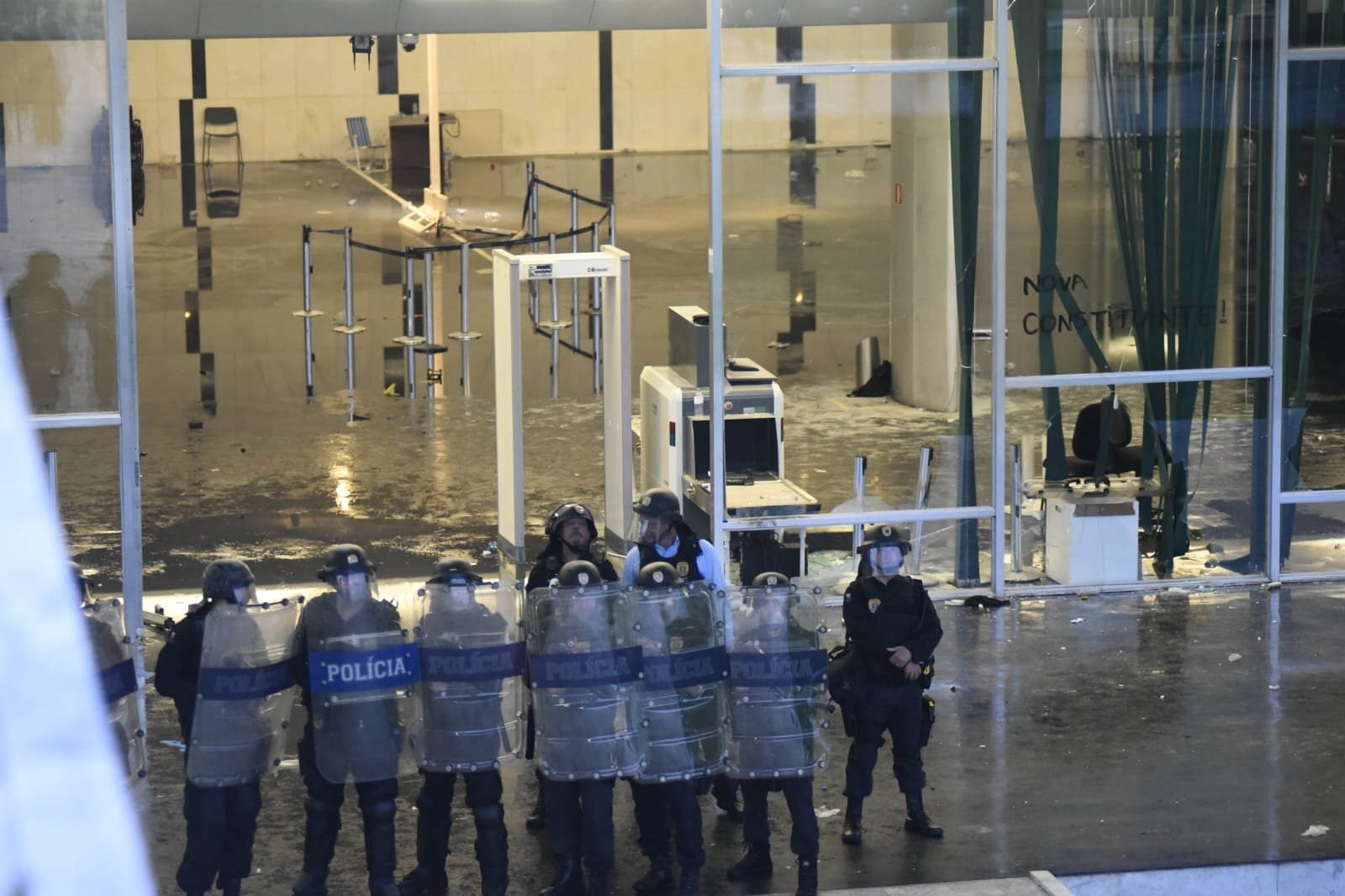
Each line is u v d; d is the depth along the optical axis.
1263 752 19.53
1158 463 25.70
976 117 24.61
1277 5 24.72
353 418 34.78
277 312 43.66
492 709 15.61
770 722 15.88
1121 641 23.22
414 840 17.45
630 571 17.62
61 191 22.00
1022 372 25.20
